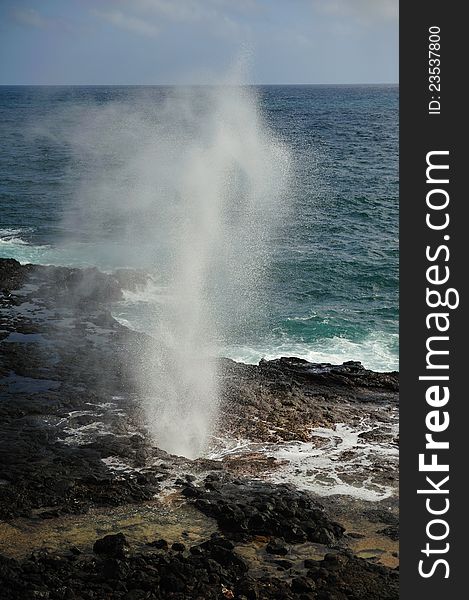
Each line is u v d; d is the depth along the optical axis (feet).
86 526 37.50
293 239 112.98
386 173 174.19
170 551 35.24
